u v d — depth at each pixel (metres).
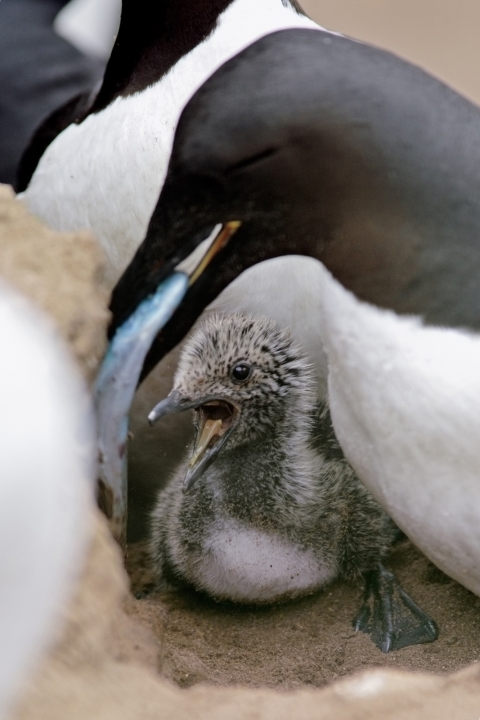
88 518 5.31
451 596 7.96
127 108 7.96
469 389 6.15
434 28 20.55
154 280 6.68
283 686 7.03
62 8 12.45
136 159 7.75
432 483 6.50
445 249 6.29
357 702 5.25
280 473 8.30
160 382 8.62
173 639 7.63
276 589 8.09
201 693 5.20
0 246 6.20
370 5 21.19
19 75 10.95
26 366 2.71
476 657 7.34
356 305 6.45
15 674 2.75
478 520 6.47
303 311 8.25
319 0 21.30
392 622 7.75
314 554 8.20
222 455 8.45
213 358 8.21
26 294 5.96
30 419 2.68
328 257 6.49
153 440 8.96
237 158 6.24
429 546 6.89
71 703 4.76
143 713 4.97
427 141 6.29
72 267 6.25
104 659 5.16
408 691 5.29
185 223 6.54
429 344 6.25
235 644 7.62
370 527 8.28
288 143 6.20
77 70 11.26
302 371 8.55
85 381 5.96
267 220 6.48
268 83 6.25
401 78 6.43
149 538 9.05
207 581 8.10
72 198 8.14
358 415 6.69
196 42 7.86
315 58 6.35
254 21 7.86
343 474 8.49
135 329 6.66
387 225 6.29
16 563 2.67
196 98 6.38
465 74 19.52
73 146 8.30
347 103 6.21
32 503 2.67
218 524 8.13
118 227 7.96
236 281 8.05
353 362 6.54
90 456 5.64
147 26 7.98
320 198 6.32
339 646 7.55
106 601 5.34
